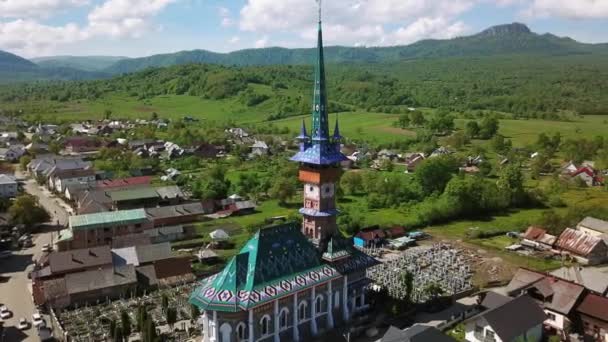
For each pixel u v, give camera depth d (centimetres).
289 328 10219
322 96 10938
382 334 10831
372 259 11825
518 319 9975
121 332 9975
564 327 10700
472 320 10112
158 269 13688
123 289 12812
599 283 11794
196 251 16212
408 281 11912
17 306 12338
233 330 9400
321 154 10856
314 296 10538
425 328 8981
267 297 9550
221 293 9438
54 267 13375
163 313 11681
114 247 15250
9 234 17488
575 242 15975
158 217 18462
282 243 10375
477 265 15288
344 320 11262
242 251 10194
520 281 11788
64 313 11788
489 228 18712
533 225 18012
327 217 11231
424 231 18700
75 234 15950
